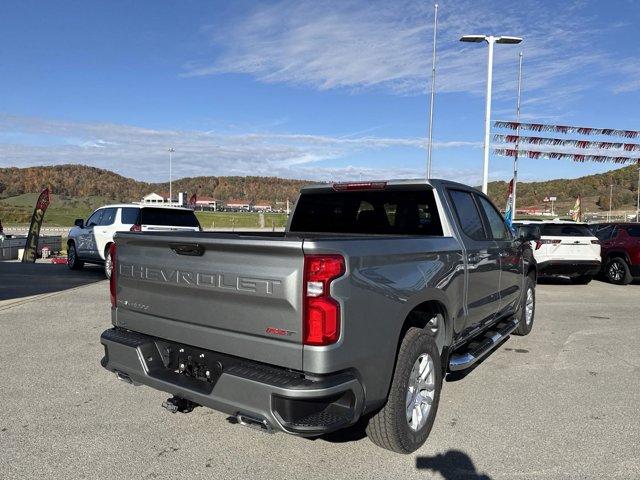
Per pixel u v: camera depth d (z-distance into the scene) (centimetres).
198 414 421
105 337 372
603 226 1411
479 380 519
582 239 1198
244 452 357
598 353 625
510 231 589
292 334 280
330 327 277
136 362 349
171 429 392
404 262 342
